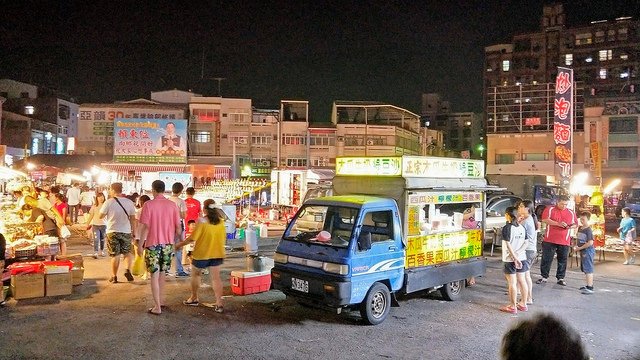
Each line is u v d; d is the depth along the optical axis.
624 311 8.98
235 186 21.94
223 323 7.39
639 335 7.53
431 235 8.91
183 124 34.34
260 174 48.06
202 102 47.91
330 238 7.91
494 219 16.06
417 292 9.59
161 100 53.62
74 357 5.84
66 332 6.73
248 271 9.41
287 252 7.99
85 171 28.52
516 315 8.42
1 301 7.93
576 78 62.84
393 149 50.00
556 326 1.75
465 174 9.98
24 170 28.88
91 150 47.44
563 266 11.26
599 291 10.65
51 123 51.84
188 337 6.70
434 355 6.38
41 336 6.54
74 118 56.97
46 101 52.62
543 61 64.38
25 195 12.59
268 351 6.27
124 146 33.78
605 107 48.78
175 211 7.95
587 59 62.59
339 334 7.10
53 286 8.57
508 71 65.94
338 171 9.50
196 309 8.06
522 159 53.84
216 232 8.00
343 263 7.23
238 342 6.57
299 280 7.65
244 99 48.50
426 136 58.91
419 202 8.71
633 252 14.71
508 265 8.69
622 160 47.69
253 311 8.09
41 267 8.62
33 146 47.34
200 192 20.78
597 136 48.66
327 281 7.29
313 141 49.28
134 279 10.08
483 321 8.02
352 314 8.20
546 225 11.53
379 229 8.51
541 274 11.58
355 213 7.75
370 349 6.52
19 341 6.32
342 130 49.72
